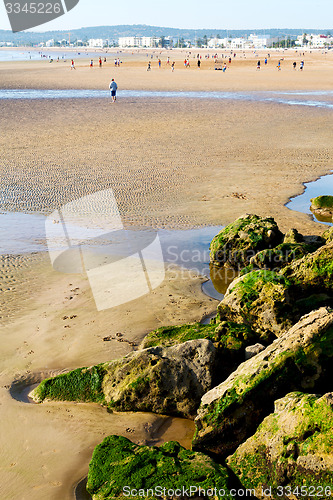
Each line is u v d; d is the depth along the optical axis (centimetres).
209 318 858
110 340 778
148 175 1761
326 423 458
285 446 475
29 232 1227
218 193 1580
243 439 546
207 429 550
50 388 656
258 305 750
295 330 608
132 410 634
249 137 2483
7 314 856
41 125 2755
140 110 3381
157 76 6519
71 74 6875
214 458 546
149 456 506
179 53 18650
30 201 1458
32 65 9775
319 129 2712
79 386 653
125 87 5062
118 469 496
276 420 505
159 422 618
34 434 588
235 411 550
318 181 1744
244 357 656
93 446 570
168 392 619
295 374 567
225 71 7550
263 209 1434
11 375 697
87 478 520
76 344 768
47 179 1683
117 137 2450
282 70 7962
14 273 1011
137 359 642
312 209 1447
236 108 3522
